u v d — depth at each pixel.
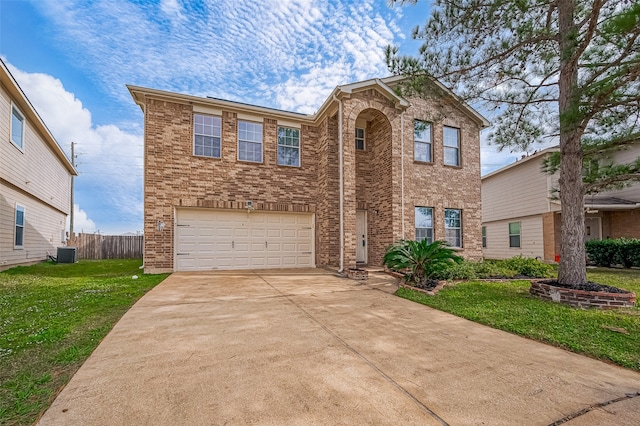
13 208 10.85
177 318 4.69
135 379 2.75
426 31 6.53
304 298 6.20
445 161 12.35
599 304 5.42
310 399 2.45
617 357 3.30
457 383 2.75
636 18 4.16
